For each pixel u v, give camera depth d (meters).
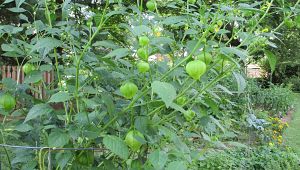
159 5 1.37
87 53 1.10
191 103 1.24
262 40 1.12
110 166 1.06
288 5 1.09
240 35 1.13
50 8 1.29
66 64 1.27
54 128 1.04
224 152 2.85
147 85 1.04
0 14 4.85
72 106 1.09
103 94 1.00
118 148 0.88
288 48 6.90
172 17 1.04
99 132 0.98
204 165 2.49
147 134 1.04
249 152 3.05
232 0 1.18
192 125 1.38
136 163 1.02
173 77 1.15
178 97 1.06
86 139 1.11
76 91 0.99
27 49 1.25
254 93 5.75
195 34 1.10
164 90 0.76
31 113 0.92
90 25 1.15
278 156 3.11
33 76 1.10
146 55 0.98
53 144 0.93
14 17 4.88
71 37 1.13
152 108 1.09
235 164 2.76
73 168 1.06
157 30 1.19
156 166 0.87
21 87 1.13
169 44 1.14
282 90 6.97
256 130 3.61
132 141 0.94
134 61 1.20
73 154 1.04
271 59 1.08
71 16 1.31
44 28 1.13
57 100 0.90
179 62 1.03
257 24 1.09
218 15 1.06
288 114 6.73
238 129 3.58
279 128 4.23
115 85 1.22
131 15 1.21
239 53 0.93
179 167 0.86
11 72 4.43
